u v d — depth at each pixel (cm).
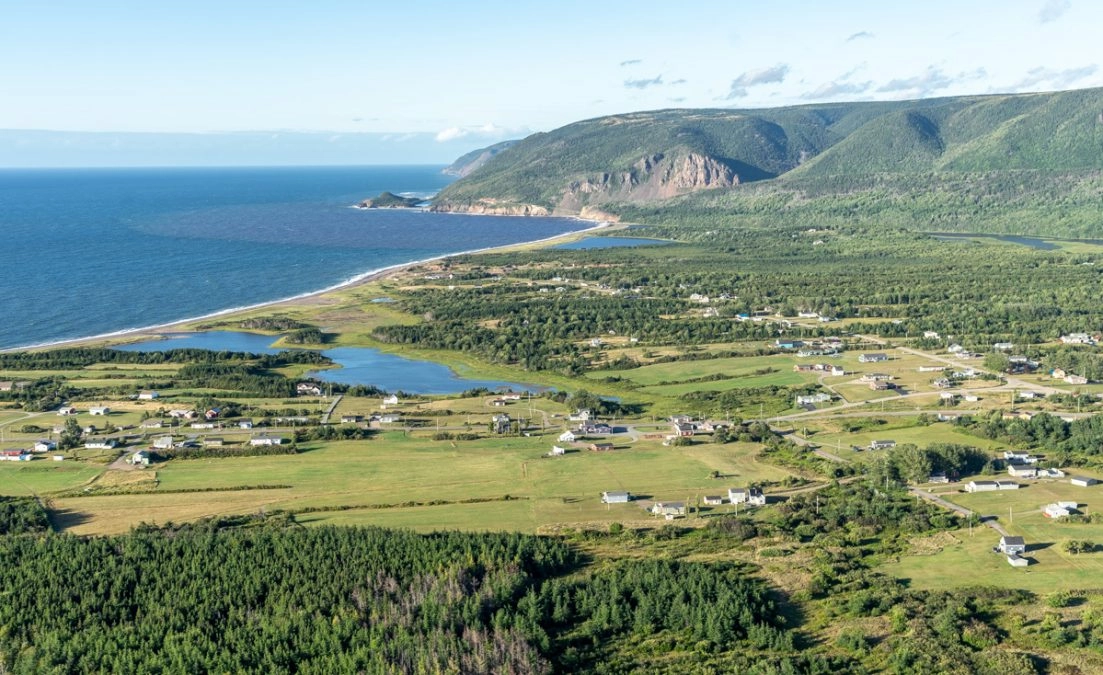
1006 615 17300
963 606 17438
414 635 16538
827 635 17000
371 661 15738
